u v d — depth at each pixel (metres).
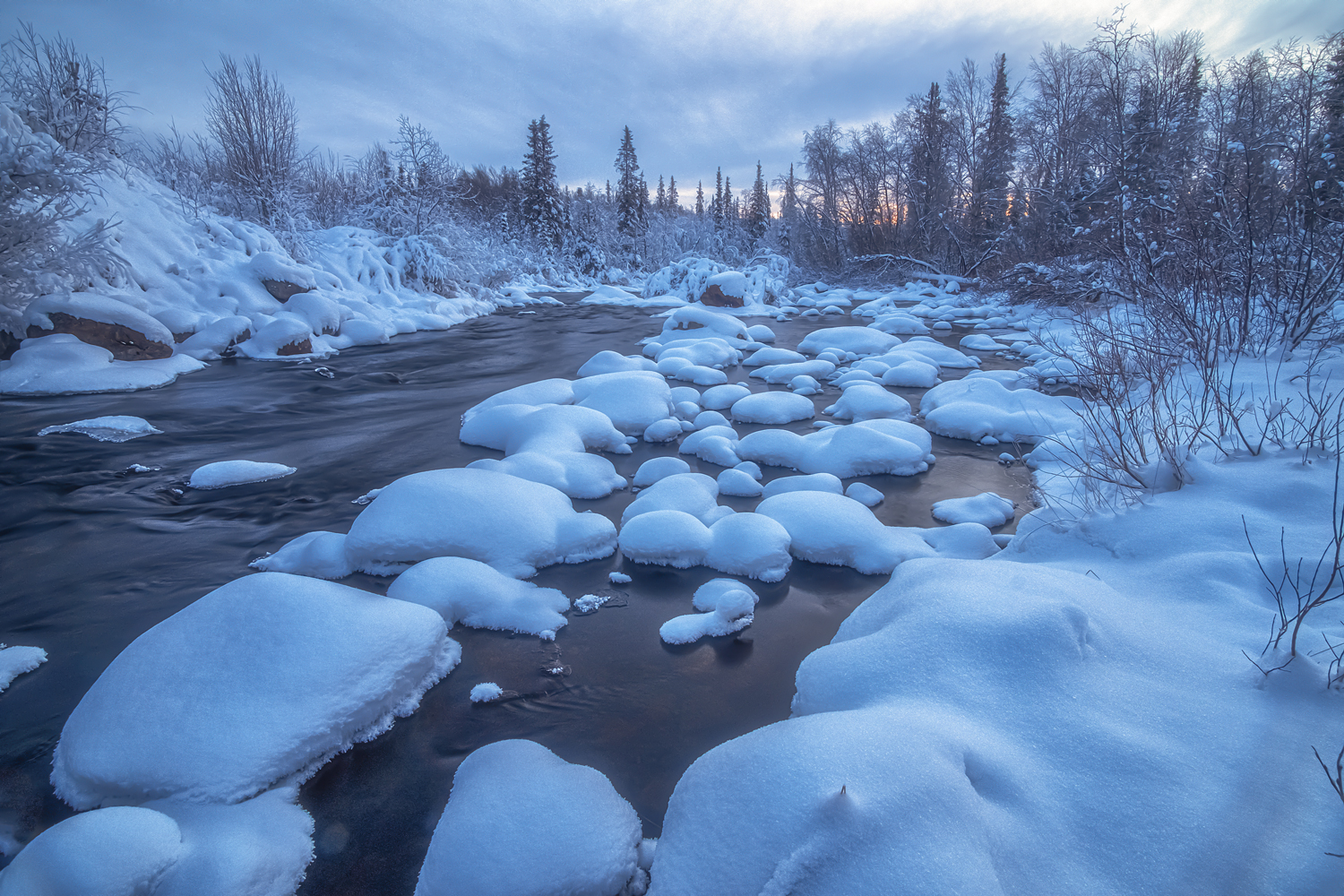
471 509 4.30
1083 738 2.12
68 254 9.70
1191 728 2.12
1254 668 2.35
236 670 2.67
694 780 2.12
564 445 6.11
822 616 3.73
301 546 4.38
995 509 4.95
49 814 2.33
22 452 6.51
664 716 2.93
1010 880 1.69
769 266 26.77
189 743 2.41
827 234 29.12
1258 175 8.02
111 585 4.11
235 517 5.16
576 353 13.03
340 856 2.20
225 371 10.70
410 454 6.69
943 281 22.72
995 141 23.36
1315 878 1.59
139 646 2.77
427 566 3.78
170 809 2.24
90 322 9.61
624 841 2.11
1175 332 6.50
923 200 25.45
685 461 6.40
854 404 7.73
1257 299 7.14
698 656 3.37
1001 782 1.96
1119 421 4.80
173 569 4.32
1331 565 2.90
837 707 2.51
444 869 1.96
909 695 2.40
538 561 4.22
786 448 6.21
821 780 1.86
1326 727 2.05
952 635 2.60
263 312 13.00
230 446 6.92
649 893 1.84
